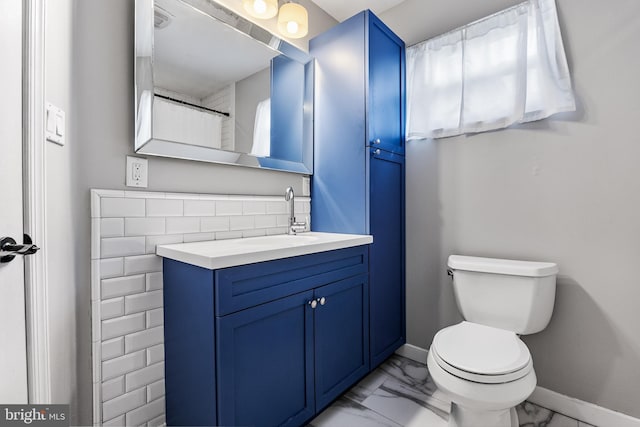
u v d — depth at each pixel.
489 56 1.66
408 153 2.05
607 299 1.38
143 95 1.24
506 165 1.65
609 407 1.38
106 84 1.17
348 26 1.82
